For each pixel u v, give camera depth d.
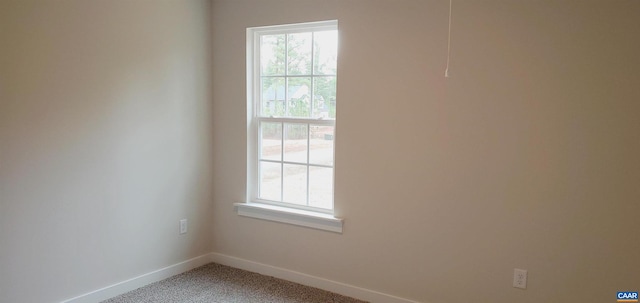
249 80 3.49
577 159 2.36
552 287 2.47
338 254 3.14
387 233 2.93
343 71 3.00
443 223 2.74
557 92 2.38
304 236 3.29
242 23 3.44
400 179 2.86
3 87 2.43
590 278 2.37
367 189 2.98
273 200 3.52
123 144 3.04
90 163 2.86
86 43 2.79
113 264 3.03
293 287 3.26
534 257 2.50
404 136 2.82
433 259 2.79
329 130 3.20
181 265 3.52
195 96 3.52
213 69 3.63
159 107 3.26
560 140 2.39
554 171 2.41
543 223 2.46
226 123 3.60
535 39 2.42
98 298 2.95
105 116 2.92
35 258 2.62
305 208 3.35
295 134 3.37
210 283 3.31
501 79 2.51
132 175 3.11
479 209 2.63
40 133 2.60
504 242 2.57
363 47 2.92
